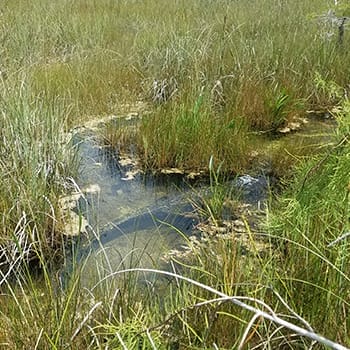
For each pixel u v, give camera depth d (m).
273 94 5.22
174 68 5.81
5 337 2.15
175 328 2.14
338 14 6.53
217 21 7.67
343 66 6.02
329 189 2.02
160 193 3.95
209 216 3.54
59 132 4.14
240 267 2.47
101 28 7.82
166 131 4.42
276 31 7.18
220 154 4.30
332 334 1.95
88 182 4.08
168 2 9.35
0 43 6.68
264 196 3.83
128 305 2.28
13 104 3.97
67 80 5.87
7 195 3.31
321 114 5.48
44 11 8.45
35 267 3.01
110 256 3.11
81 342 2.11
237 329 2.07
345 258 2.03
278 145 4.71
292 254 2.39
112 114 5.38
